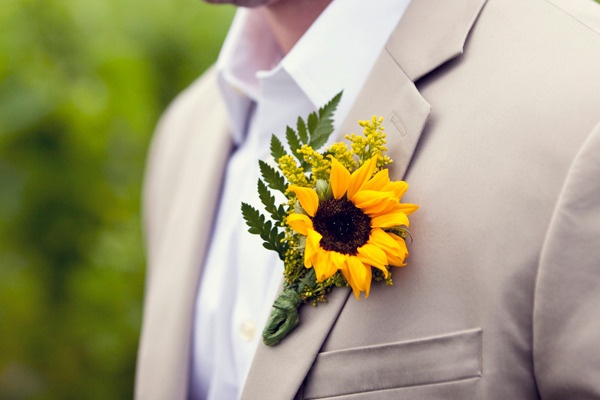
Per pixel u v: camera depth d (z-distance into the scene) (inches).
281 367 23.6
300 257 23.4
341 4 26.2
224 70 32.1
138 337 45.6
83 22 42.4
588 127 21.4
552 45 22.9
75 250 43.9
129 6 44.8
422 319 22.4
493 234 21.8
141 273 45.3
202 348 31.2
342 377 23.0
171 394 31.1
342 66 26.3
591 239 20.8
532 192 21.6
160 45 45.3
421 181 23.0
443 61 23.8
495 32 23.8
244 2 27.4
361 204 22.1
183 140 37.9
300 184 22.9
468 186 22.3
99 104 41.8
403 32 24.9
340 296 23.3
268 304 26.4
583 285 20.8
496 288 21.7
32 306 43.8
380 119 23.0
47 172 42.5
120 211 44.3
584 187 20.9
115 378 45.6
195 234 32.3
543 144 21.7
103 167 43.3
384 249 22.0
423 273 22.5
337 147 23.1
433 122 23.4
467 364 21.9
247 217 23.3
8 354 44.1
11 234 42.9
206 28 45.9
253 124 32.5
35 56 41.9
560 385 21.3
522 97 22.4
